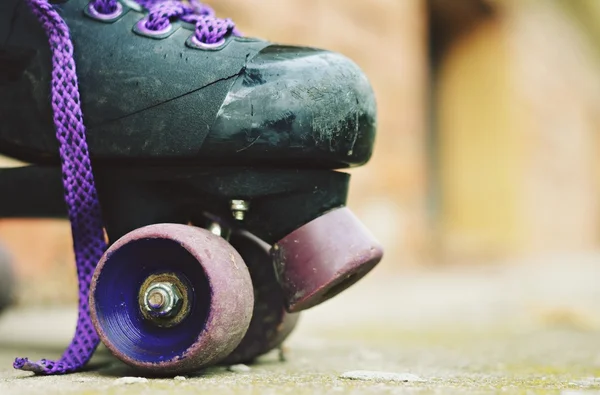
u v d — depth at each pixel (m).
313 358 0.55
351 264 0.45
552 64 3.76
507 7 3.03
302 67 0.46
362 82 0.47
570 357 0.58
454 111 3.11
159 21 0.46
